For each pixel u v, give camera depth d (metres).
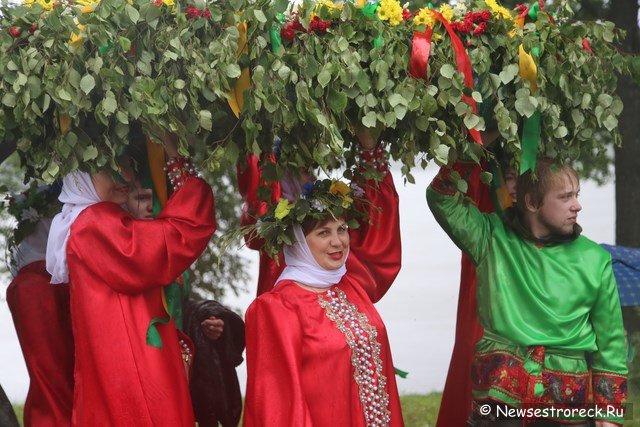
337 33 4.34
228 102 4.32
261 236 4.70
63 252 4.66
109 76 4.20
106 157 4.44
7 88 4.23
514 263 4.79
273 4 4.23
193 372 5.49
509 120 4.46
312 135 4.41
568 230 4.77
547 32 4.56
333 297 4.73
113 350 4.57
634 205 8.72
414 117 4.45
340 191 4.71
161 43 4.25
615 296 4.79
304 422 4.38
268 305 4.58
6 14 4.27
